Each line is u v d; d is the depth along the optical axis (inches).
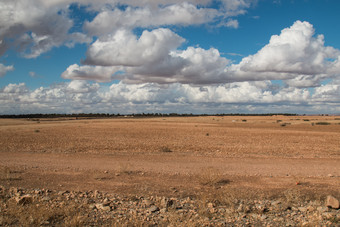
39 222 232.1
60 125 2733.8
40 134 1457.9
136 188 355.6
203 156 629.6
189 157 612.7
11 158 596.7
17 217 243.9
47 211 251.1
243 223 241.6
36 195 310.7
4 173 429.7
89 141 1064.8
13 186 361.1
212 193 331.9
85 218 243.8
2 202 284.4
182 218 246.8
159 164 522.9
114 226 224.4
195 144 967.6
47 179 402.6
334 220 242.8
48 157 611.2
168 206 282.8
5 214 251.6
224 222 243.1
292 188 351.3
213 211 267.9
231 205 287.7
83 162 545.3
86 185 370.0
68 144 928.3
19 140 1087.6
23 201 277.7
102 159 583.2
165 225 233.6
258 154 678.5
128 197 313.4
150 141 1089.4
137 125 2748.5
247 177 412.8
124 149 792.9
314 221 237.9
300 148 843.4
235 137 1365.7
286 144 992.9
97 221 241.6
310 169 471.8
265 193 332.8
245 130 2047.2
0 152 702.5
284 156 636.1
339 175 424.2
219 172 423.8
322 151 760.3
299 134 1636.3
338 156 642.8
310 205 287.9
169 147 852.0
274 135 1536.7
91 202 294.2
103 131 1779.0
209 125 2987.2
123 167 468.4
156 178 409.7
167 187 360.5
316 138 1320.1
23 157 611.8
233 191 329.7
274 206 287.0
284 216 259.1
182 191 341.7
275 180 393.7
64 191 331.6
